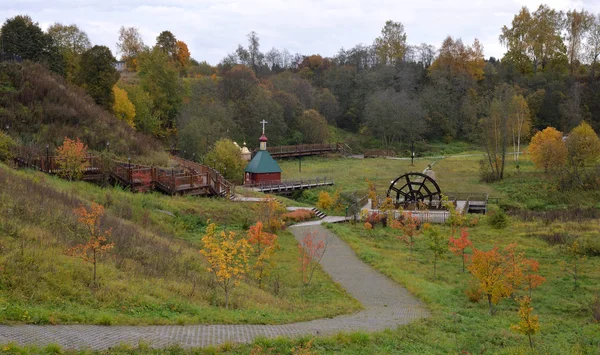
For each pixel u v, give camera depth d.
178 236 27.58
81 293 13.40
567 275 25.72
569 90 104.12
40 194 21.67
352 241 32.66
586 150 59.66
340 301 20.25
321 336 13.30
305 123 97.44
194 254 22.64
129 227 22.86
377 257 28.44
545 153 60.66
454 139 105.56
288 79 112.19
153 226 26.86
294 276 24.19
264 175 60.41
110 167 33.53
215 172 44.34
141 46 116.38
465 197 53.69
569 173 59.03
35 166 31.22
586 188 56.62
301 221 40.22
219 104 84.56
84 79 59.78
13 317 10.81
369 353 12.48
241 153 64.12
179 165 45.91
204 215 32.91
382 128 98.81
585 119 99.44
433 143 103.12
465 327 16.97
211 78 104.69
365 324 15.98
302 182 60.25
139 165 38.28
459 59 115.88
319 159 87.88
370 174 71.81
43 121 42.84
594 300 21.30
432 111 106.44
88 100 53.50
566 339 17.02
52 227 18.03
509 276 20.86
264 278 23.05
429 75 117.12
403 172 73.19
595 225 36.50
